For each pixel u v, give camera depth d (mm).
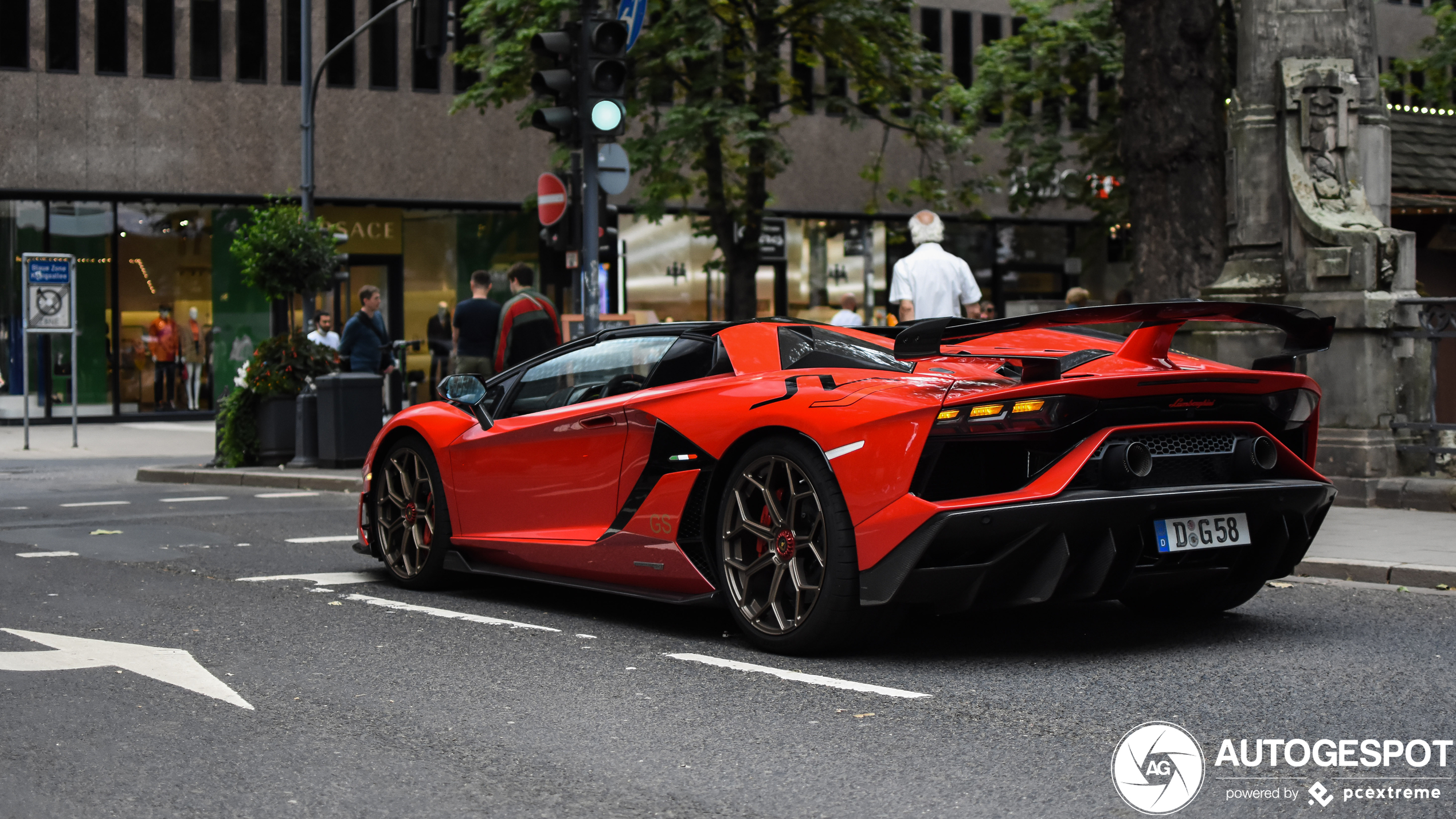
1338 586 7422
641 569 6211
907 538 5184
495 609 6852
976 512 5082
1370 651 5656
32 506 12336
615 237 13375
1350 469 10594
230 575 8000
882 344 6188
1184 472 5426
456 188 29562
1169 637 5961
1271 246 11633
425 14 17391
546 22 20641
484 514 7094
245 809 3713
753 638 5723
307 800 3789
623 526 6285
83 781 3965
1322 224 11055
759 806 3729
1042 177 25859
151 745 4344
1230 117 11945
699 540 6023
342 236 21141
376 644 5957
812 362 5973
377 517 7758
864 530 5285
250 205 28453
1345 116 11359
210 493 13625
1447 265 15023
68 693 5031
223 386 28531
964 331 5348
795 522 5578
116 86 27250
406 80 29188
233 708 4812
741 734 4457
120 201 27594
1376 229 11031
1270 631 6102
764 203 23172
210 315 28406
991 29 33844
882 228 33062
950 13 33438
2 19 26531
